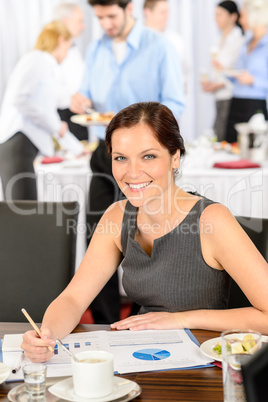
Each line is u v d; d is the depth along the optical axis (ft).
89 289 4.85
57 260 5.55
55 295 5.52
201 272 4.70
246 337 3.08
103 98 11.47
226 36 16.12
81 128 15.25
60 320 4.30
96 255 5.02
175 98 10.86
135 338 4.12
